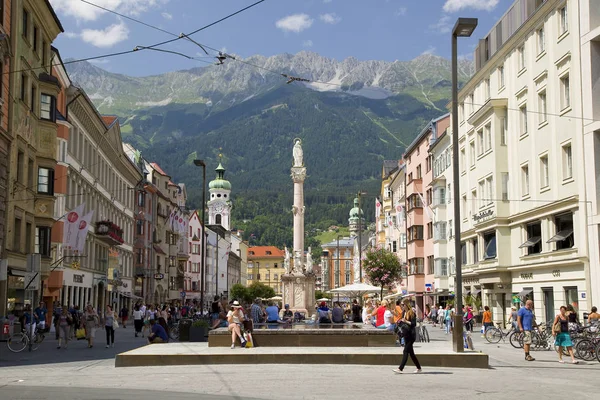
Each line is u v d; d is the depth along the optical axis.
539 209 41.00
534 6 42.97
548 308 40.81
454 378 18.64
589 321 29.00
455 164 24.22
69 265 53.91
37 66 43.12
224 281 159.38
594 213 34.44
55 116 44.78
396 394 15.12
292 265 50.22
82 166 56.91
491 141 48.12
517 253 45.16
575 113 36.53
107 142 65.88
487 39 52.38
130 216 81.38
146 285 89.25
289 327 30.02
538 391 15.98
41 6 42.38
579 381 18.20
